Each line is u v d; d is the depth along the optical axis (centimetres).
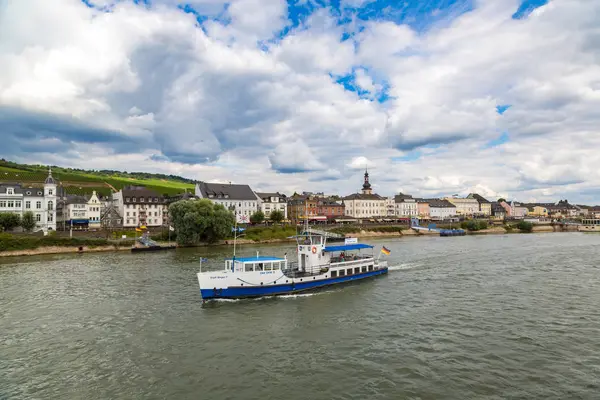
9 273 6159
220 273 4388
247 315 3862
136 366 2689
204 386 2391
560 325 3434
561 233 17500
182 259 7606
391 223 18425
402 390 2306
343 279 5297
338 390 2317
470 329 3350
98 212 14088
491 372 2527
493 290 4822
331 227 14888
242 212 16138
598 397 2209
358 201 19962
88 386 2408
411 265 6894
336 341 3123
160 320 3700
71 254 8600
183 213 10281
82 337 3253
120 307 4131
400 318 3700
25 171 19800
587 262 7150
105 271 6262
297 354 2869
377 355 2822
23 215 10431
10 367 2691
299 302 4350
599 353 2812
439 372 2533
